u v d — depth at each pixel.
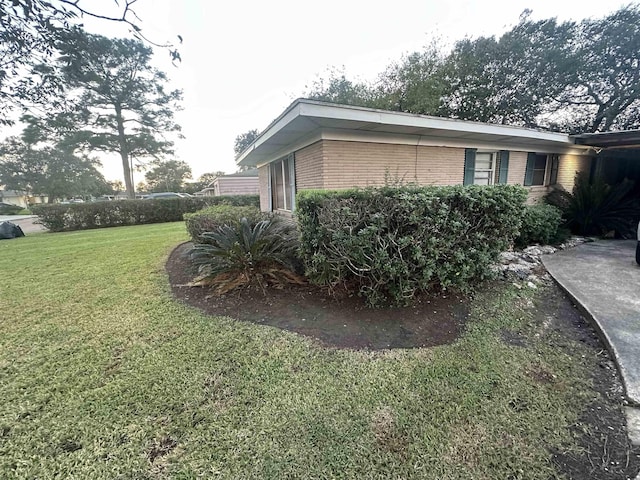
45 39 3.03
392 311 3.17
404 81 13.84
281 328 2.89
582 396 1.91
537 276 4.21
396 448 1.55
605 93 12.66
